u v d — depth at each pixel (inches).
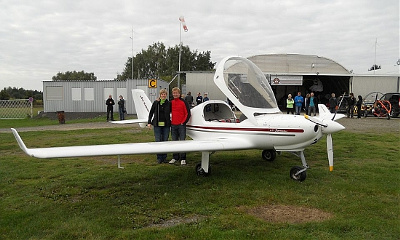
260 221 128.3
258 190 169.5
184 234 117.8
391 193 162.4
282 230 119.6
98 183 186.1
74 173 207.6
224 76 215.8
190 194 164.9
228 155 262.4
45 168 220.1
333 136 353.7
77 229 123.1
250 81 217.6
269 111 213.5
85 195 166.9
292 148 191.6
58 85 804.6
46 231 122.5
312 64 917.8
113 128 464.8
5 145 314.5
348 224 123.6
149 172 209.6
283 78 852.6
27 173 205.3
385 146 295.0
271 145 197.0
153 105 229.9
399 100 589.0
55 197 162.6
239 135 202.4
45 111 811.4
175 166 227.6
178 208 145.3
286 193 163.9
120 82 784.9
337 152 269.1
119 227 126.1
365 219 129.3
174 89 224.1
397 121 548.7
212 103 233.9
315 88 992.9
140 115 318.3
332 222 125.3
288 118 191.9
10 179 191.9
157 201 155.2
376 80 872.3
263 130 193.6
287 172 207.2
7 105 927.0
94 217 135.9
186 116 225.6
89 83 797.9
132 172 210.2
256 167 221.8
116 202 154.8
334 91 1039.6
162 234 117.9
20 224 128.8
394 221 127.1
